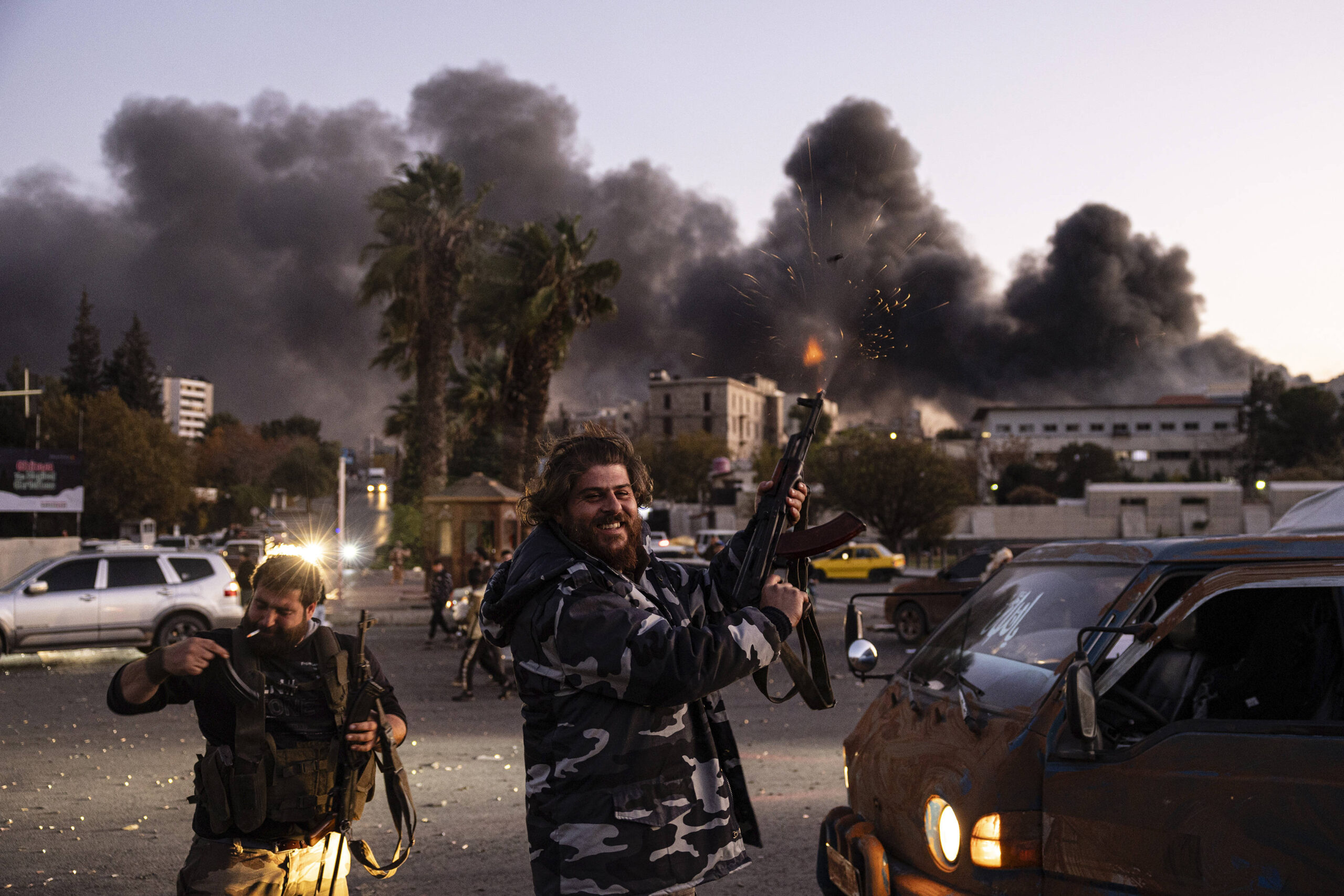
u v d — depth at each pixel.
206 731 2.96
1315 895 2.54
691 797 2.16
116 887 5.21
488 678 14.37
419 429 31.69
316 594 2.98
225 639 2.92
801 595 2.25
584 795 2.10
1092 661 3.23
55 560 15.64
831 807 6.84
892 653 16.17
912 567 50.38
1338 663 3.29
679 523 70.56
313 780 2.92
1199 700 3.42
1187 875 2.73
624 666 2.03
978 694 3.60
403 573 41.56
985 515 62.22
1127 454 118.19
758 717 10.88
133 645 15.69
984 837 3.11
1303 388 91.25
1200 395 134.75
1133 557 3.68
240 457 121.50
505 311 30.22
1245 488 69.38
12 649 15.04
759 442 135.62
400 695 12.70
